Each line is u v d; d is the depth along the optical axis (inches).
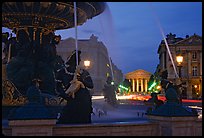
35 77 505.7
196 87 3570.4
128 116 508.1
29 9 487.2
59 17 519.5
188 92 3577.8
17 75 499.2
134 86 3969.0
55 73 525.7
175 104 336.2
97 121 418.3
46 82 510.6
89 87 391.5
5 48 536.7
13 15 505.0
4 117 450.0
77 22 567.8
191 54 3619.6
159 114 336.2
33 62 515.2
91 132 305.1
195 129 336.8
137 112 574.2
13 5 475.2
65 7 494.3
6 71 498.0
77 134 299.6
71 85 384.2
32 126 276.8
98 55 1863.9
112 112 592.1
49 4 478.6
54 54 545.6
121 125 317.7
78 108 377.1
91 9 536.7
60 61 550.3
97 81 1537.9
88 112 381.4
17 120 273.6
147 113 358.3
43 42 535.8
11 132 278.8
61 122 371.2
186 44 3614.7
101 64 1831.9
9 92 466.0
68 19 536.1
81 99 379.6
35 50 523.5
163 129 332.2
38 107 285.9
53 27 545.3
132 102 1035.3
